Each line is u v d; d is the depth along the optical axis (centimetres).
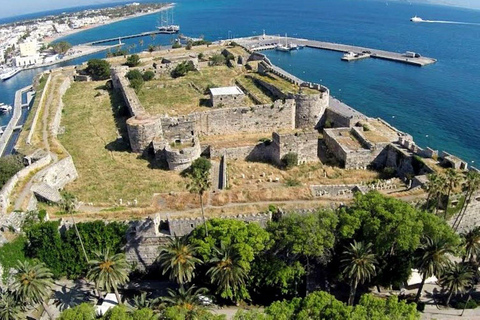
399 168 9244
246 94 13850
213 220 6338
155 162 9881
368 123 11175
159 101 13462
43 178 8119
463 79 19688
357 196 6575
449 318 5841
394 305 4850
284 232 6047
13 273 6284
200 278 6306
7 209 6962
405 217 5875
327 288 6238
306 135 9881
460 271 5744
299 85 13100
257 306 6219
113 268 5650
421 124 14188
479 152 12219
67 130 11625
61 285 6619
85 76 16775
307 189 7819
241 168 9819
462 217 7081
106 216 7012
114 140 10988
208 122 11288
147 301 5538
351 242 6172
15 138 13375
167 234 6625
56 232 6538
